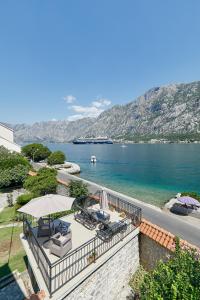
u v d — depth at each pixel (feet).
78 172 191.83
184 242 32.53
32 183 80.43
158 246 35.04
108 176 180.75
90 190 98.22
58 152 201.46
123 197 89.45
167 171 208.23
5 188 100.42
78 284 25.31
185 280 18.65
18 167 104.99
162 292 18.78
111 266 31.32
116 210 50.31
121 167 241.96
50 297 22.66
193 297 16.74
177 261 22.43
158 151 479.41
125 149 599.16
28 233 36.76
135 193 118.83
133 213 44.29
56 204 33.35
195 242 47.34
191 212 69.46
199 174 190.08
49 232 35.73
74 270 26.89
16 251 44.01
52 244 31.04
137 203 80.59
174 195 113.91
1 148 159.94
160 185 144.56
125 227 37.50
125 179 166.81
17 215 61.93
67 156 397.19
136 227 38.99
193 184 148.56
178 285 18.12
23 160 120.98
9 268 38.17
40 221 37.32
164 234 34.94
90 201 66.28
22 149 234.58
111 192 97.60
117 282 33.12
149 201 99.30
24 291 32.71
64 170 178.70
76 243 33.73
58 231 34.58
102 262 28.76
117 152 491.31
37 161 233.35
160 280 20.51
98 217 41.34
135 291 33.30
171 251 32.01
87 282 26.86
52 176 85.25
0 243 47.65
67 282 24.59
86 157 373.61
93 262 28.40
